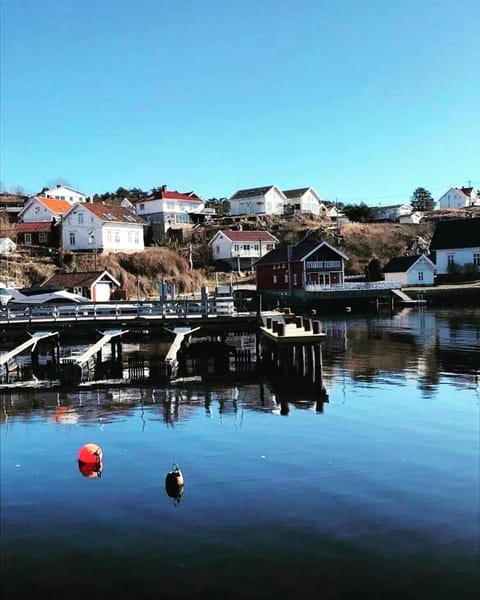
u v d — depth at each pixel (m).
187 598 7.99
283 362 22.70
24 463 13.43
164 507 10.77
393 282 73.62
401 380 22.19
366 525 9.90
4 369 25.66
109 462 13.36
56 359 30.78
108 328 30.80
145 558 9.01
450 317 50.62
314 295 66.38
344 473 12.27
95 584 8.36
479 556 8.86
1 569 8.80
